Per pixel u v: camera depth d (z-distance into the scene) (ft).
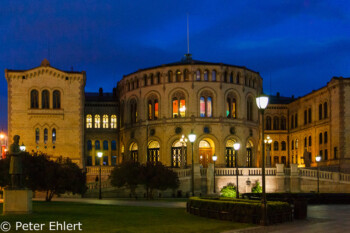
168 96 291.17
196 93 287.89
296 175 228.84
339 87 276.82
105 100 341.00
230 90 293.84
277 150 355.56
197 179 223.92
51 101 271.69
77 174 174.60
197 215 112.27
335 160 278.05
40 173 163.73
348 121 274.57
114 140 333.42
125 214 109.09
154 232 81.51
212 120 286.46
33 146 267.59
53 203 147.54
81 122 273.13
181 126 286.25
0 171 169.17
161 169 201.16
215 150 286.05
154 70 297.74
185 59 314.76
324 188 229.66
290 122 354.33
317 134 305.73
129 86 313.94
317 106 308.40
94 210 118.01
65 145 269.85
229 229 88.69
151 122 295.28
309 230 86.84
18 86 270.26
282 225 95.61
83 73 275.18
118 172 203.72
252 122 303.68
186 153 284.41
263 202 95.20
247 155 303.48
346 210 134.82
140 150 299.38
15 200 97.35
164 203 164.45
